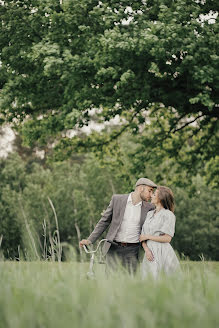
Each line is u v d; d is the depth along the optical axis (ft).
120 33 33.78
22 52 38.37
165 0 37.24
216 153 50.60
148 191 18.17
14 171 113.09
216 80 35.40
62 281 7.90
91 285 7.32
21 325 4.58
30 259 10.21
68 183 107.34
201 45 34.12
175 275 8.61
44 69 35.68
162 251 16.11
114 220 18.15
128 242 17.87
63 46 36.91
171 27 33.42
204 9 38.73
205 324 4.45
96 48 35.76
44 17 38.60
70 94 37.93
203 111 41.73
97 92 37.60
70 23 36.47
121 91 36.37
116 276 8.49
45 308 5.61
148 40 32.53
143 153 49.70
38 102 41.91
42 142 48.26
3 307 5.31
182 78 38.24
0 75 41.39
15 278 8.17
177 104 40.45
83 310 5.35
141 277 8.63
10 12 40.47
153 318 4.58
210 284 7.35
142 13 37.50
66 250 8.83
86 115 38.65
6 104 38.88
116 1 37.24
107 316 4.73
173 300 5.50
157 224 16.37
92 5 37.35
